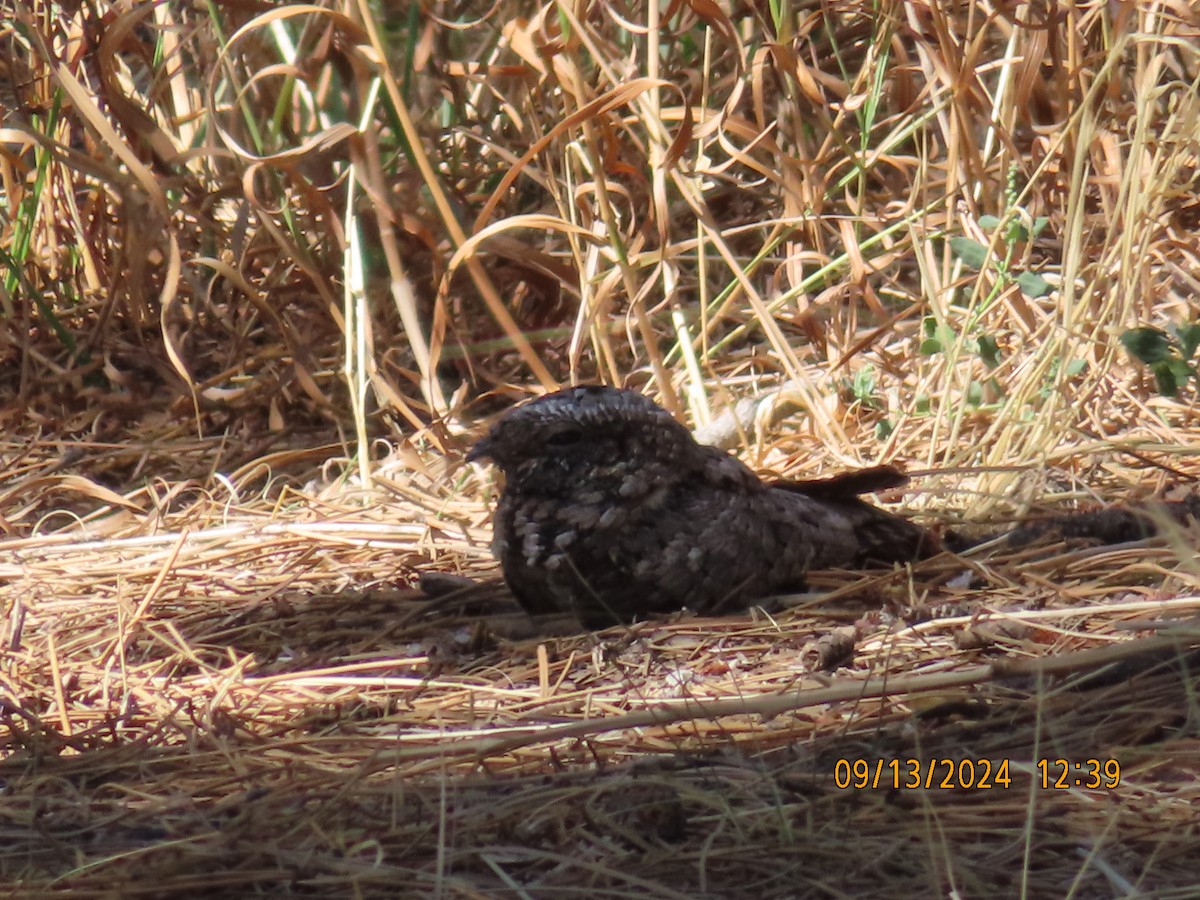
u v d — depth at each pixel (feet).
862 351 38.96
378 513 32.91
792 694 21.58
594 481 25.40
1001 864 18.03
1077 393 34.45
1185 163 38.88
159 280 40.88
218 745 21.89
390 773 20.71
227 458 36.94
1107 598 26.04
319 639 26.81
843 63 41.63
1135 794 19.31
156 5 35.55
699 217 35.60
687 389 37.52
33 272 43.14
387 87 34.45
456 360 40.01
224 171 41.19
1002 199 37.17
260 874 17.98
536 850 18.62
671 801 19.07
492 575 29.58
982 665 23.35
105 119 34.76
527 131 40.45
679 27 39.34
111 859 18.37
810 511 27.25
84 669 25.45
